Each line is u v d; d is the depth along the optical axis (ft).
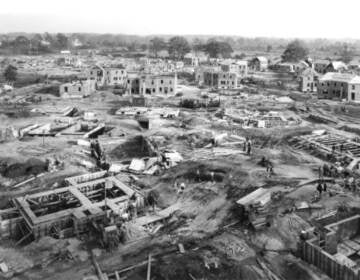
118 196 126.11
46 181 138.51
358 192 118.83
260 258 86.69
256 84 418.72
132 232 103.24
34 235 100.83
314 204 108.58
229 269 81.76
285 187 123.75
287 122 230.89
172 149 179.63
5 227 104.32
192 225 108.27
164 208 121.08
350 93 310.45
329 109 277.64
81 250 94.84
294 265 83.25
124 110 260.62
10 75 398.01
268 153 166.91
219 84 393.09
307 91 373.81
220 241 93.81
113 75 388.98
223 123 231.50
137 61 645.10
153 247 95.20
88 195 125.80
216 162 150.00
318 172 141.69
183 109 280.31
